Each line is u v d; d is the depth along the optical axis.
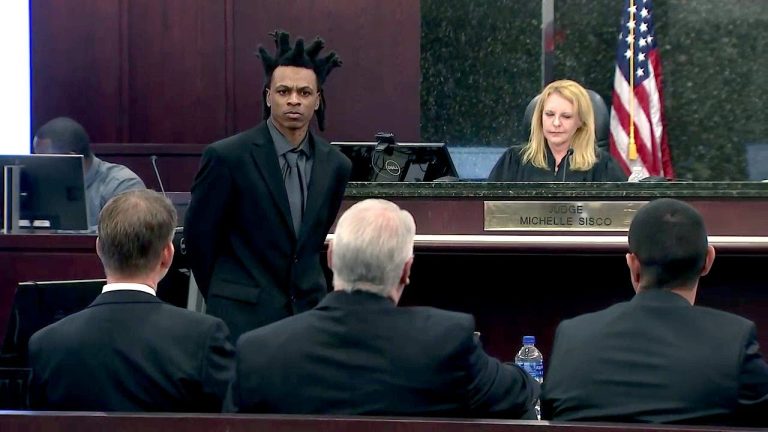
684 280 7.89
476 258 12.73
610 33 22.16
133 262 8.20
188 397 7.91
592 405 7.52
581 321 7.95
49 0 21.36
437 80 22.33
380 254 7.43
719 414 7.33
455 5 22.23
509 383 7.74
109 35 21.42
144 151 21.38
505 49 22.23
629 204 12.02
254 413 7.39
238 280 11.19
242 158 11.12
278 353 7.35
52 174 15.59
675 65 22.09
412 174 13.21
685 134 22.09
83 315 8.10
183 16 21.45
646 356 7.53
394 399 7.25
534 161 14.84
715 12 21.94
